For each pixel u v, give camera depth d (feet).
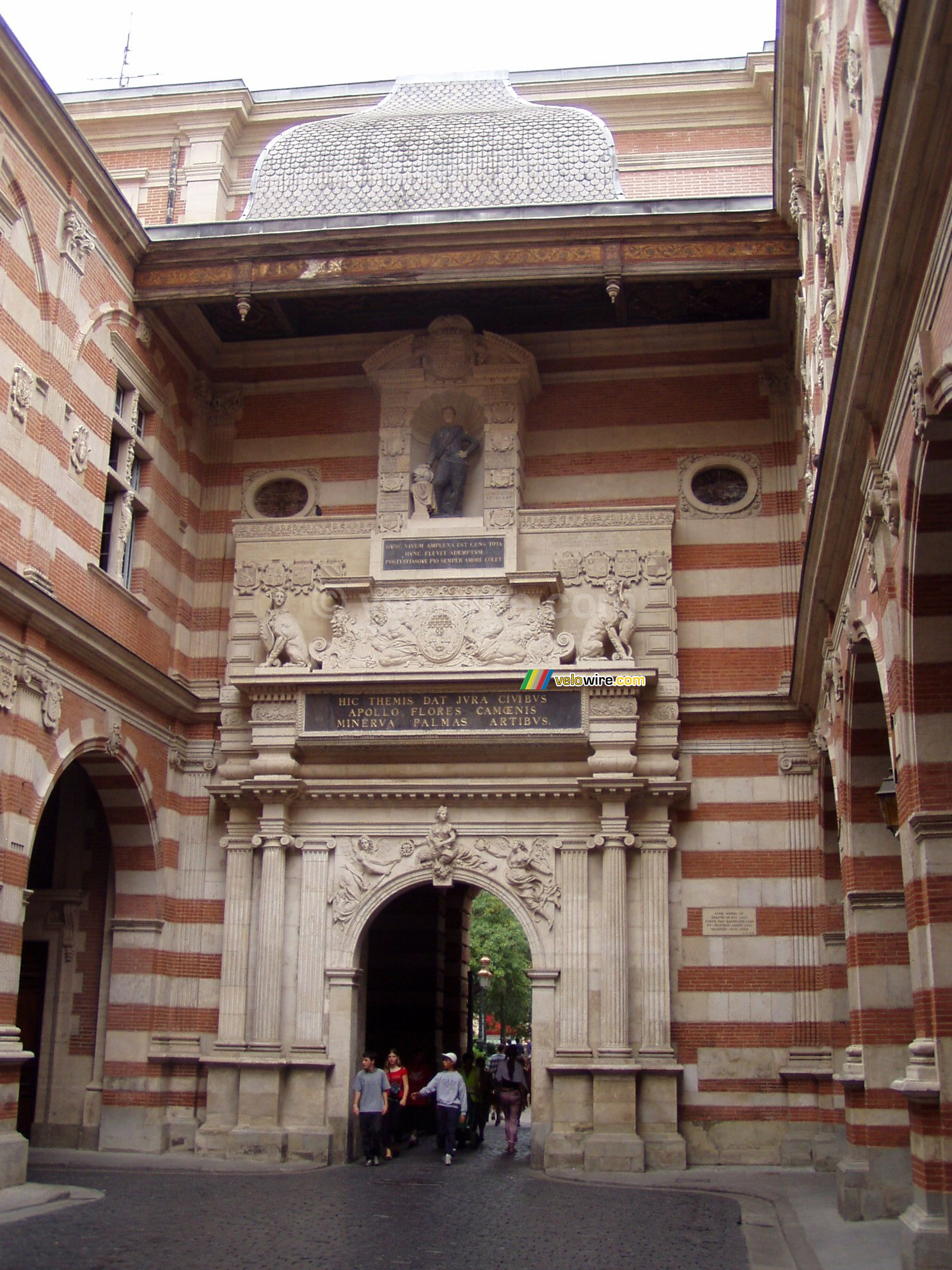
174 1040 68.08
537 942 66.08
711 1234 43.55
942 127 25.80
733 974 65.82
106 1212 45.42
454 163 73.15
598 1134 62.23
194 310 73.20
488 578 69.82
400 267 67.46
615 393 74.79
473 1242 40.57
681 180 83.10
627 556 70.38
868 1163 46.11
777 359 73.67
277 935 67.21
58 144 58.75
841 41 41.14
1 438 54.34
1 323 54.70
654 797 66.80
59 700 57.77
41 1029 69.26
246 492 76.02
